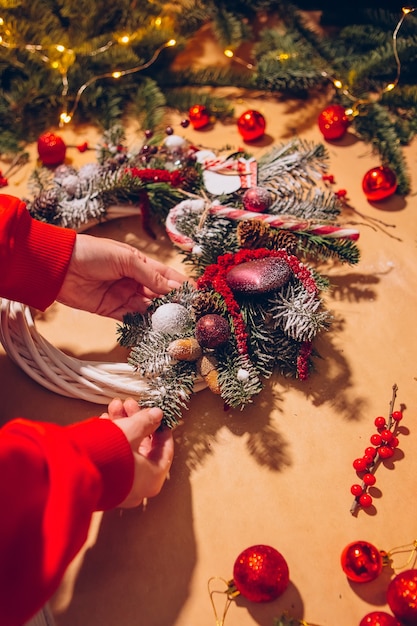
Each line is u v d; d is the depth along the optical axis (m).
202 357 0.74
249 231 0.78
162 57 1.03
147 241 0.88
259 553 0.65
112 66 1.00
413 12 0.99
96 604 0.68
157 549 0.70
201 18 1.04
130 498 0.68
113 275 0.78
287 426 0.76
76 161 0.96
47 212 0.84
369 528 0.70
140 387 0.75
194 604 0.68
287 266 0.75
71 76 0.98
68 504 0.59
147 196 0.85
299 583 0.68
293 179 0.88
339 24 1.06
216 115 0.99
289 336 0.76
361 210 0.89
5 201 0.74
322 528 0.71
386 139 0.92
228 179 0.86
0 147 0.96
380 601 0.67
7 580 0.59
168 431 0.73
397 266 0.85
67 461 0.60
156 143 0.92
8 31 0.97
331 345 0.80
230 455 0.75
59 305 0.85
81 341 0.82
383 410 0.76
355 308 0.82
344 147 0.95
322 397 0.77
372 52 0.97
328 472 0.73
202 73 1.01
